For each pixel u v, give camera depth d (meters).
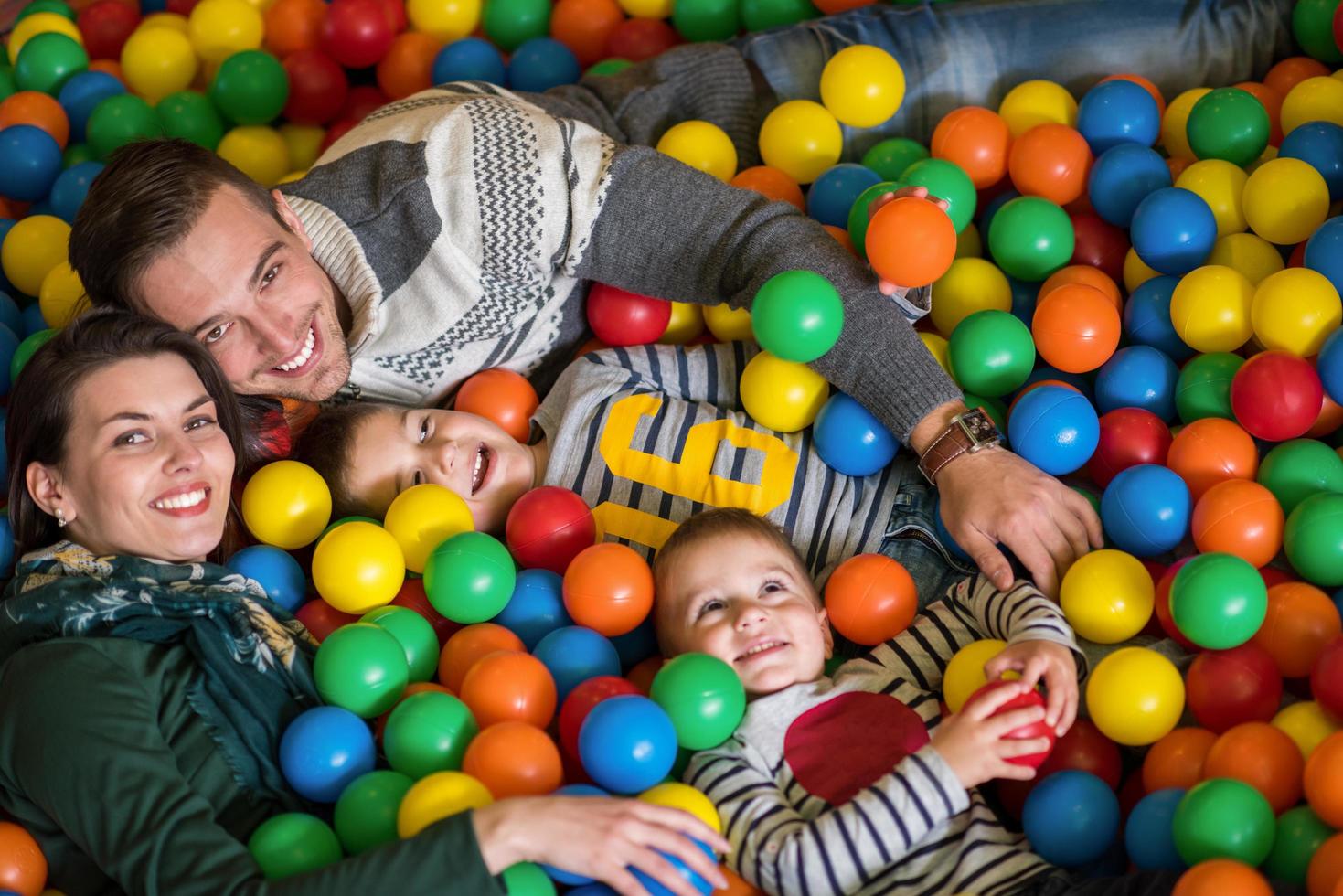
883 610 2.10
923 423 2.24
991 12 3.04
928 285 2.31
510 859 1.58
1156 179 2.62
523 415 2.56
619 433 2.45
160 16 3.63
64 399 2.00
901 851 1.73
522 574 2.24
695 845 1.62
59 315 2.78
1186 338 2.39
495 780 1.77
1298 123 2.71
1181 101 2.86
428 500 2.26
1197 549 2.10
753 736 1.93
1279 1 2.96
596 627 2.12
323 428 2.46
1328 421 2.28
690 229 2.38
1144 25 2.99
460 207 2.38
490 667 1.92
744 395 2.45
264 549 2.23
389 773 1.81
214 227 2.15
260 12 3.62
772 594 2.04
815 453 2.42
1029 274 2.63
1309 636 1.92
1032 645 1.85
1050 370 2.54
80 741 1.72
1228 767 1.74
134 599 1.92
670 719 1.82
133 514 1.99
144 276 2.14
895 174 2.90
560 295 2.59
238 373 2.26
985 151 2.77
